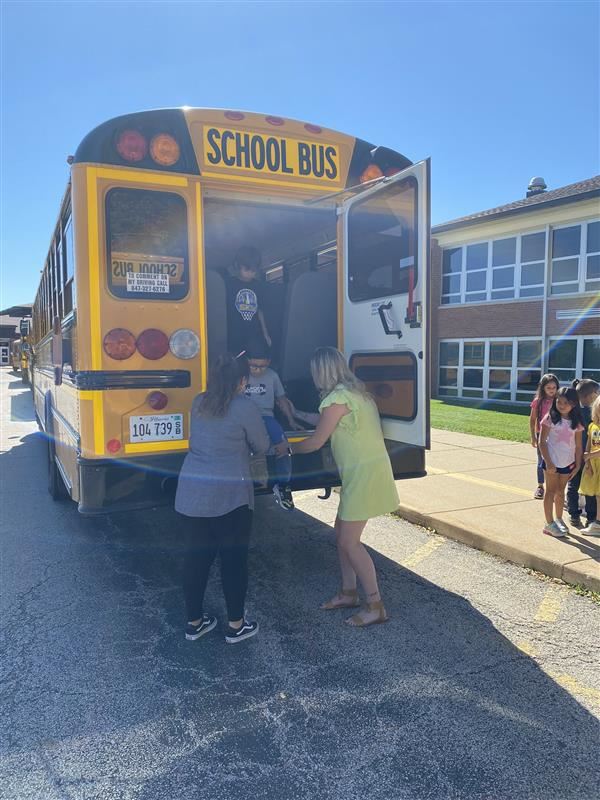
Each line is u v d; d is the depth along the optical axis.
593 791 2.42
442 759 2.61
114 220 3.73
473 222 19.14
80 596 4.34
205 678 3.26
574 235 17.20
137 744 2.71
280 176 4.25
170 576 4.74
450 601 4.23
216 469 3.45
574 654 3.50
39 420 10.49
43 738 2.75
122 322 3.75
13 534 5.82
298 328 4.97
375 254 4.34
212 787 2.45
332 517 6.43
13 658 3.47
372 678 3.25
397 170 4.72
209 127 4.00
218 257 6.52
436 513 5.92
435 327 21.38
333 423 3.64
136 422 3.79
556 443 5.07
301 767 2.56
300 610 4.12
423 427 3.92
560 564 4.55
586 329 16.98
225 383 3.49
